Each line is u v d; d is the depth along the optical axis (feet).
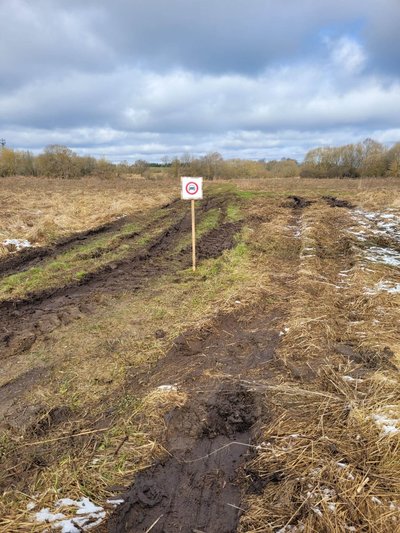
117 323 16.87
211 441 9.93
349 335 14.90
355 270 22.99
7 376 12.98
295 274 23.20
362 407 10.29
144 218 45.93
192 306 18.52
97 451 9.53
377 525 7.13
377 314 16.90
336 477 8.24
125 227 39.55
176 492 8.43
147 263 27.07
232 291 19.95
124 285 22.22
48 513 7.86
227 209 51.75
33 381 12.64
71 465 9.07
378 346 13.84
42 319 17.54
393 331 15.17
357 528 7.14
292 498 7.95
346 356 13.34
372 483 8.02
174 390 11.76
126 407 11.18
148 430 10.22
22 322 17.42
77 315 17.85
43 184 101.96
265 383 12.12
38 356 14.25
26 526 7.55
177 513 7.95
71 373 13.04
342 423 9.89
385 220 40.86
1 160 148.36
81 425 10.51
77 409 11.21
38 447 9.72
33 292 20.99
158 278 23.35
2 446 9.78
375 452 8.82
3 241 32.14
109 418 10.75
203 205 58.90
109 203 55.26
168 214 49.47
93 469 8.96
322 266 24.79
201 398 11.51
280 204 55.83
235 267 24.44
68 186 95.55
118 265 26.35
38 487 8.50
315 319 16.12
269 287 20.70
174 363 13.60
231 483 8.63
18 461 9.28
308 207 51.16
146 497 8.27
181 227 40.86
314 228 34.91
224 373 12.83
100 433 10.17
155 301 19.34
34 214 44.34
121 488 8.48
